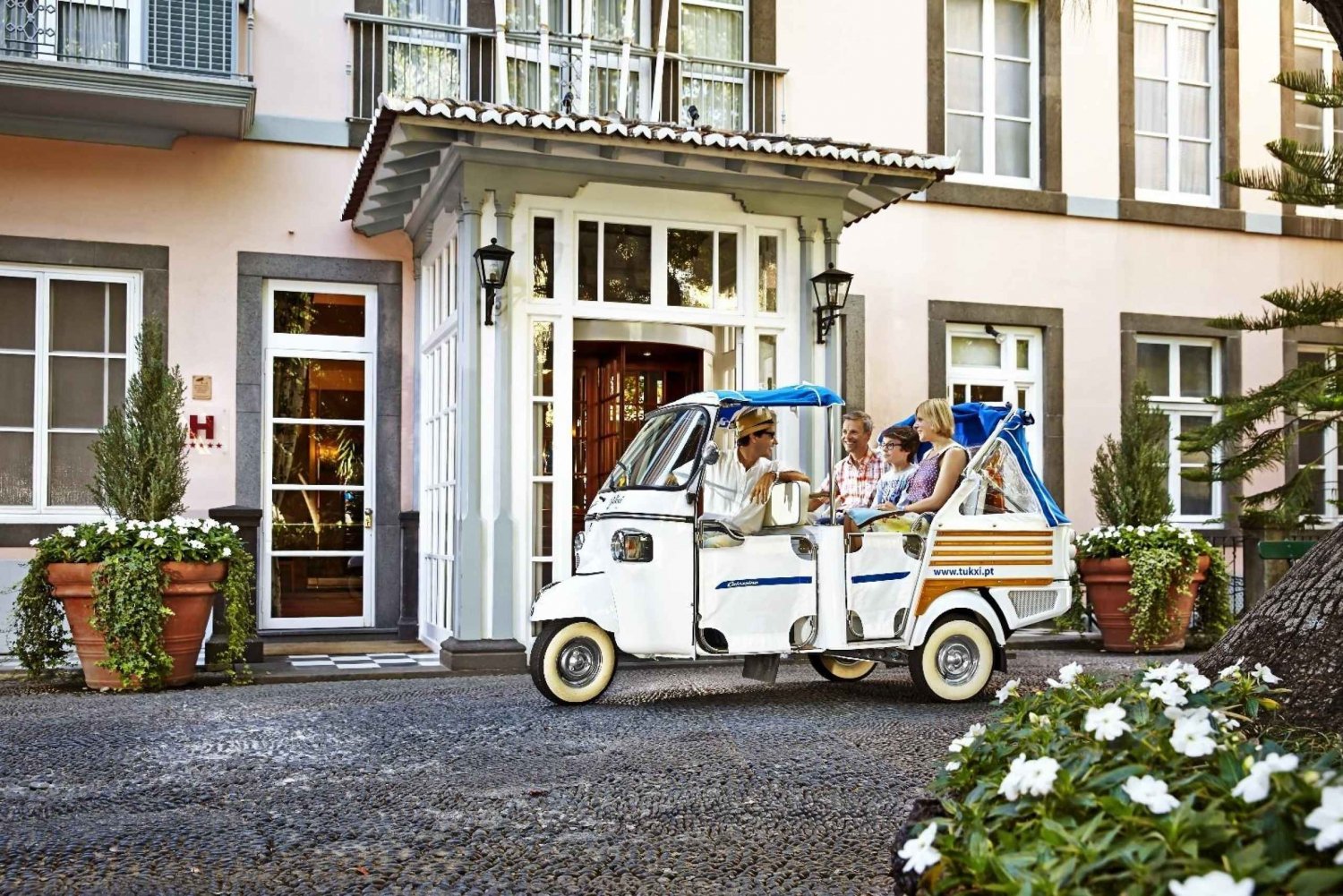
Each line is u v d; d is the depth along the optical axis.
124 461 8.08
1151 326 12.88
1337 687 3.52
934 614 7.07
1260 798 1.90
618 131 8.35
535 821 4.35
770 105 11.65
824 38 11.87
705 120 11.49
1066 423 12.52
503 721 6.37
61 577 7.51
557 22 11.16
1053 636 10.88
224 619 8.20
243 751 5.58
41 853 3.97
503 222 8.66
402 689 7.57
